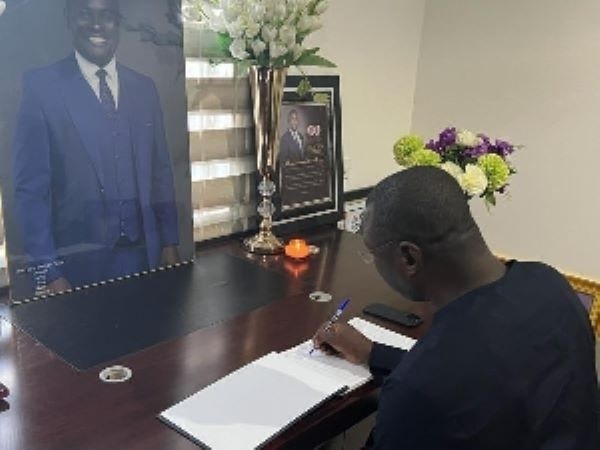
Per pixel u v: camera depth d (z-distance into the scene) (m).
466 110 2.26
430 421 0.71
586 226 2.05
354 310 1.28
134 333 1.12
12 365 0.99
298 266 1.53
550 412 0.75
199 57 1.53
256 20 1.42
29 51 1.20
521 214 2.20
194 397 0.91
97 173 1.33
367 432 1.28
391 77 2.24
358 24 2.02
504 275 0.85
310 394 0.94
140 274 1.42
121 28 1.33
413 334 1.19
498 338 0.75
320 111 1.84
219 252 1.61
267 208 1.64
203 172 1.61
